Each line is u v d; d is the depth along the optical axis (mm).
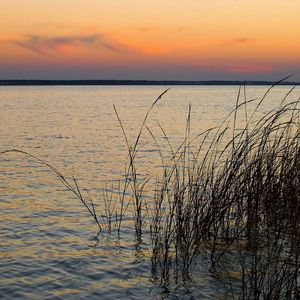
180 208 9500
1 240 10328
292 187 9328
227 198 9375
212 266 8359
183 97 164500
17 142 31328
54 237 10500
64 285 7852
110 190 15719
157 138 34000
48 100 122938
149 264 8688
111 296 7410
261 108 73000
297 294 6559
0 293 7551
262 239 9453
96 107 86938
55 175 18969
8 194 15289
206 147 26938
